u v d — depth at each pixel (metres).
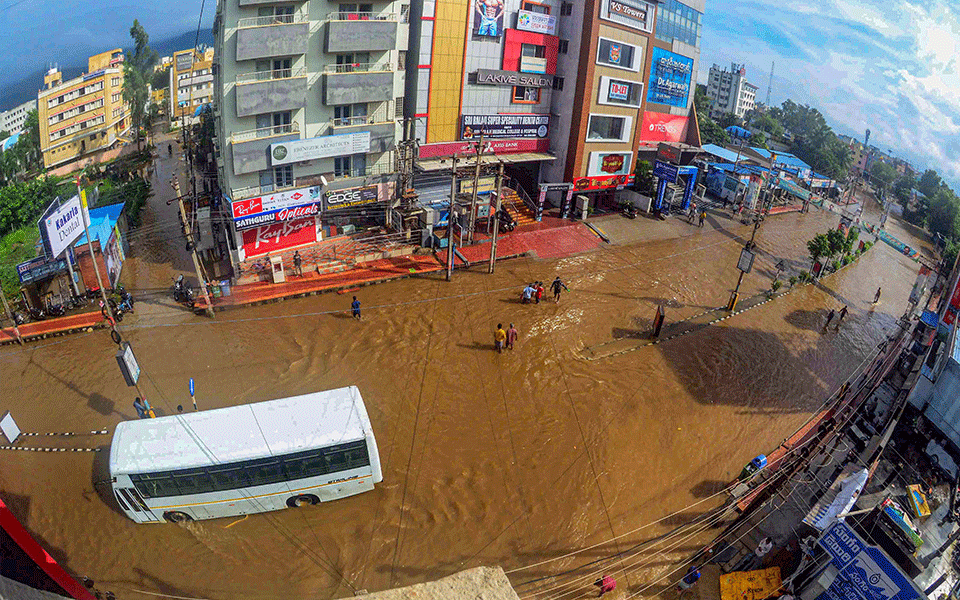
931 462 17.44
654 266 40.78
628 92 47.75
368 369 26.28
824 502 15.67
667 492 21.25
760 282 41.03
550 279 36.81
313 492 18.73
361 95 34.44
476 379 26.33
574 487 20.92
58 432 21.53
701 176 62.00
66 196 43.62
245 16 29.95
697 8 55.03
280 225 35.06
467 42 39.12
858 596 12.96
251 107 31.08
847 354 33.22
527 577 17.45
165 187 49.97
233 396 23.89
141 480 16.80
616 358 29.27
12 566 11.11
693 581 17.22
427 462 21.33
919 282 36.47
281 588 16.50
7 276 33.00
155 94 72.88
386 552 17.81
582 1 42.72
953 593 13.08
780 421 25.98
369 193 36.94
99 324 28.16
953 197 70.56
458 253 38.50
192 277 34.03
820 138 91.06
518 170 50.84
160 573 16.73
